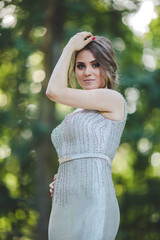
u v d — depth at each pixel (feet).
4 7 33.19
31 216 34.73
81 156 9.27
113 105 9.56
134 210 39.32
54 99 9.40
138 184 42.14
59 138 9.69
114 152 9.66
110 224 9.06
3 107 34.88
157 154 43.27
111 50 10.03
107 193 9.09
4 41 32.04
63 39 35.91
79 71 10.11
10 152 33.27
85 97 9.37
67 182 9.28
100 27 37.70
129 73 35.94
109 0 36.37
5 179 35.94
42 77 38.11
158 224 39.40
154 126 40.11
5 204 33.45
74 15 36.63
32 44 34.35
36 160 34.32
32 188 36.35
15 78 35.70
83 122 9.42
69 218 9.09
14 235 33.24
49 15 34.86
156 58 40.65
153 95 35.50
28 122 33.30
